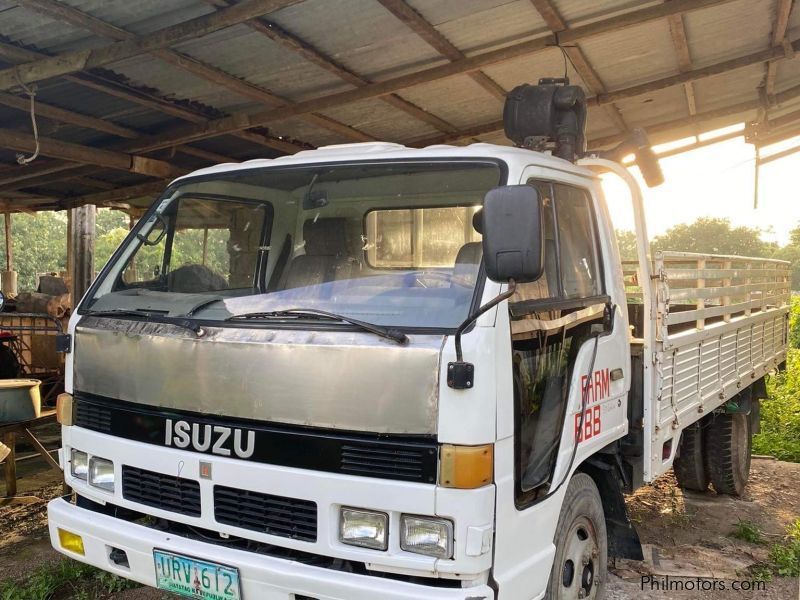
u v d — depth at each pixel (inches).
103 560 120.6
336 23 191.0
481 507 96.5
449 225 116.7
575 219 138.9
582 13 199.5
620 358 144.5
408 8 184.1
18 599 150.9
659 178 173.0
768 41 245.8
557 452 118.0
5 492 232.1
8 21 174.7
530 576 107.9
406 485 97.3
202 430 111.9
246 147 301.4
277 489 104.8
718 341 199.0
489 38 207.8
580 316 129.5
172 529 119.1
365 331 102.7
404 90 249.1
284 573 101.7
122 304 129.6
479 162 118.9
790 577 174.1
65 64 186.7
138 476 120.3
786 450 292.2
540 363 114.7
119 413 122.1
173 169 285.7
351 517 100.9
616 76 257.6
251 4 165.6
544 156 130.3
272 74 220.1
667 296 154.2
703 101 312.0
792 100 322.7
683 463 228.4
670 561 182.4
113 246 1333.7
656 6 193.0
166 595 156.6
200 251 138.3
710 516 218.7
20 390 206.1
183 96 234.5
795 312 645.3
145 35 179.2
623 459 153.5
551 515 114.4
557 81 159.9
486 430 97.7
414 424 97.6
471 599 94.9
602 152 160.4
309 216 130.0
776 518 217.6
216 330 113.0
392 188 123.0
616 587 165.9
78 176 323.9
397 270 119.6
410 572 97.8
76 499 134.8
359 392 100.3
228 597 106.2
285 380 105.0
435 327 101.0
